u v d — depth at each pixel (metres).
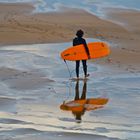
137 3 140.00
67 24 101.94
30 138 36.75
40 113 44.38
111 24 105.31
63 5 129.38
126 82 57.84
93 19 109.69
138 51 78.94
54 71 62.53
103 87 55.22
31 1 135.25
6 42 80.06
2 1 132.75
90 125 41.06
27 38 83.94
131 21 111.81
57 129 39.44
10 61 66.88
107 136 38.00
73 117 43.44
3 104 46.97
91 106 47.38
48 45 79.69
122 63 68.56
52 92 52.44
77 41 60.31
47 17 109.38
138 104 48.50
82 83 56.91
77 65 59.31
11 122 41.12
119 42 87.69
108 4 135.88
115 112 45.50
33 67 64.19
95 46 62.12
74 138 37.09
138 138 37.78
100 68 65.06
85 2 137.62
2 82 55.91
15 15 110.50
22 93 51.53
